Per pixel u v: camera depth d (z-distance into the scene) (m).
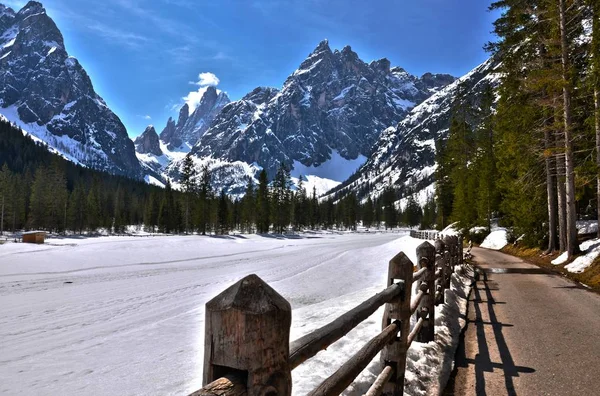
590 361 4.96
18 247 40.69
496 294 10.09
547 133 19.44
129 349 7.86
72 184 149.12
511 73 19.81
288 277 20.91
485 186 40.00
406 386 3.97
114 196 135.00
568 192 16.47
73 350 8.10
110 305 14.34
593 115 16.16
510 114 21.22
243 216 101.50
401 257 3.75
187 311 12.44
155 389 5.34
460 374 4.58
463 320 7.08
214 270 27.08
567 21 16.64
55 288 19.05
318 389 1.85
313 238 85.31
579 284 11.69
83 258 35.28
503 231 36.03
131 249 44.16
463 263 15.67
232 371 1.20
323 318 8.07
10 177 93.00
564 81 15.87
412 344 5.14
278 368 1.23
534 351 5.39
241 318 1.16
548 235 22.31
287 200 101.38
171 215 93.19
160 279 22.30
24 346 8.80
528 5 18.42
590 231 21.83
